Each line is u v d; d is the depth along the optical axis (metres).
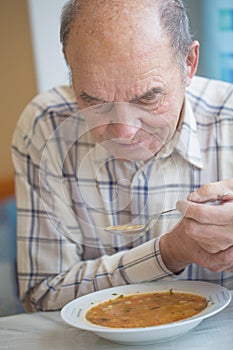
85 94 1.20
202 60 3.01
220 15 2.97
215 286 1.23
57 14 3.04
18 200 1.52
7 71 3.08
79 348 1.12
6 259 2.83
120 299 1.23
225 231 1.17
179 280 1.31
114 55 1.16
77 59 1.20
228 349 1.05
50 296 1.41
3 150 3.16
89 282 1.39
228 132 1.49
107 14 1.18
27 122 1.60
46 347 1.14
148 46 1.17
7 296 2.67
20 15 3.01
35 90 3.09
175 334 1.09
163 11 1.21
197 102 1.52
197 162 1.44
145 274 1.34
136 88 1.17
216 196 1.17
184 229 1.24
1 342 1.18
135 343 1.10
